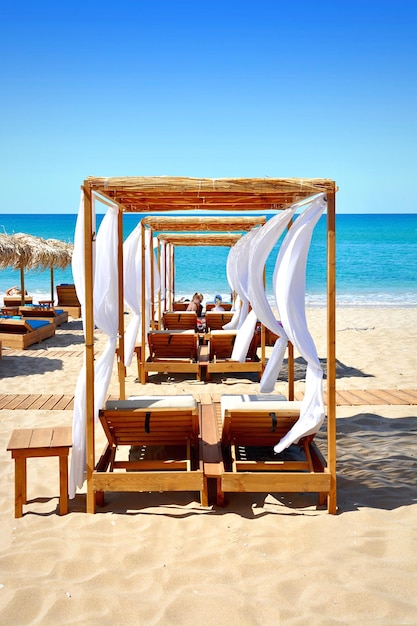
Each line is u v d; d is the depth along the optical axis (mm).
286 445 4316
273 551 3584
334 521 3982
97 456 5328
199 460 4422
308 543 3670
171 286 16156
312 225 4363
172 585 3209
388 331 13766
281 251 4699
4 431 6047
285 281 4484
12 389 7996
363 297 23734
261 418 4504
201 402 6340
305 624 2857
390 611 2957
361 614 2941
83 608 3004
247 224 9055
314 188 4008
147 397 4723
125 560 3479
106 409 4379
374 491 4500
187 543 3689
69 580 3271
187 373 9547
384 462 5129
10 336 11320
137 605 3029
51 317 14688
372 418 6508
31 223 74562
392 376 8891
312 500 4383
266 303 5789
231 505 4312
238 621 2891
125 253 8555
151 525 3955
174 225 9219
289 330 4441
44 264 15594
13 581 3250
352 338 12734
